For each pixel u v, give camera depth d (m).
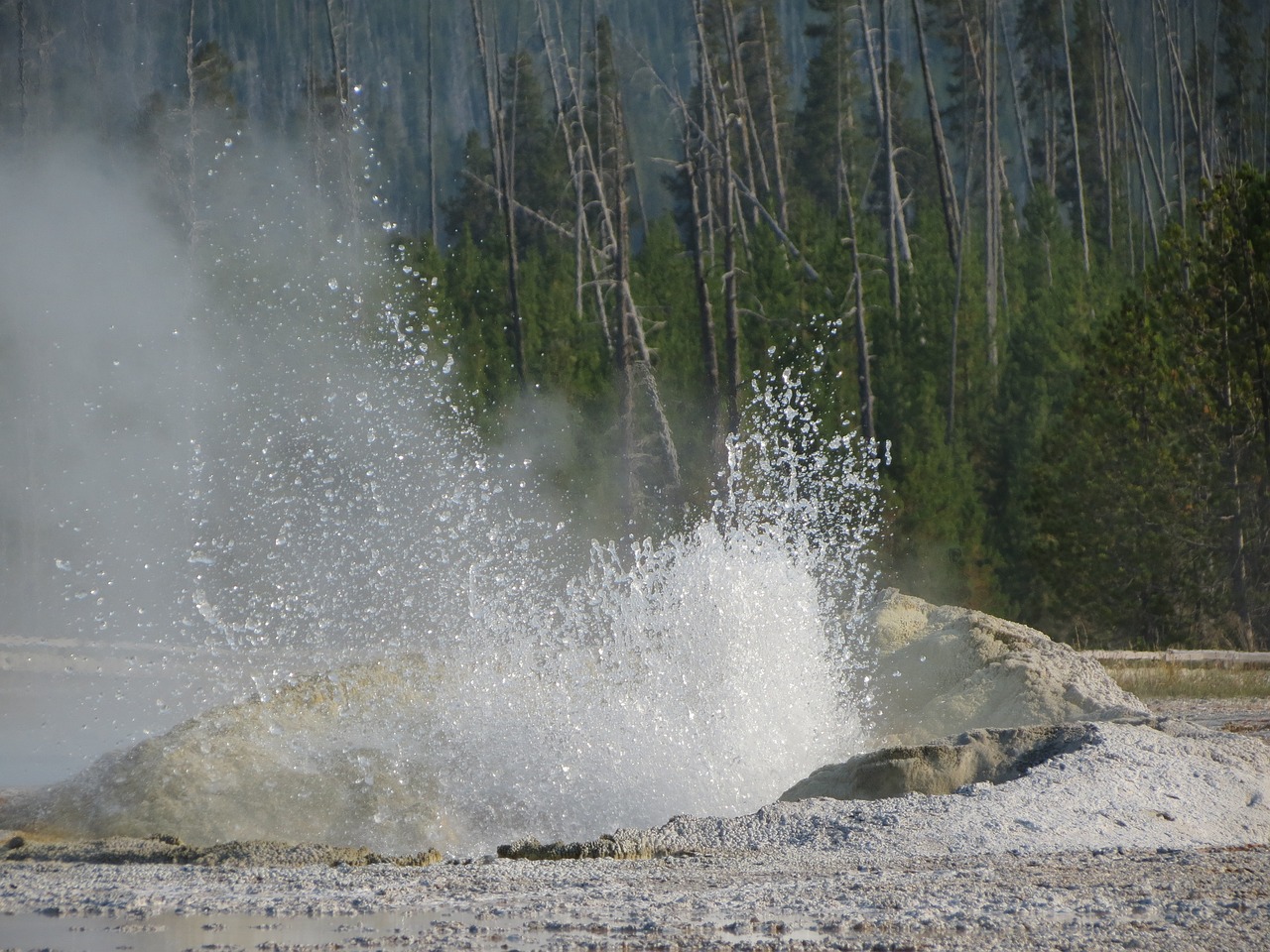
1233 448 92.19
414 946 18.70
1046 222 174.12
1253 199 93.69
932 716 45.06
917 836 27.80
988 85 182.25
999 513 129.25
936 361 139.50
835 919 20.03
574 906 21.38
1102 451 93.50
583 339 141.88
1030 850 26.91
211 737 37.41
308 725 39.00
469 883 24.00
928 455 111.25
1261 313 91.81
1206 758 33.91
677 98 165.38
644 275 156.12
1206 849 27.09
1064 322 136.50
